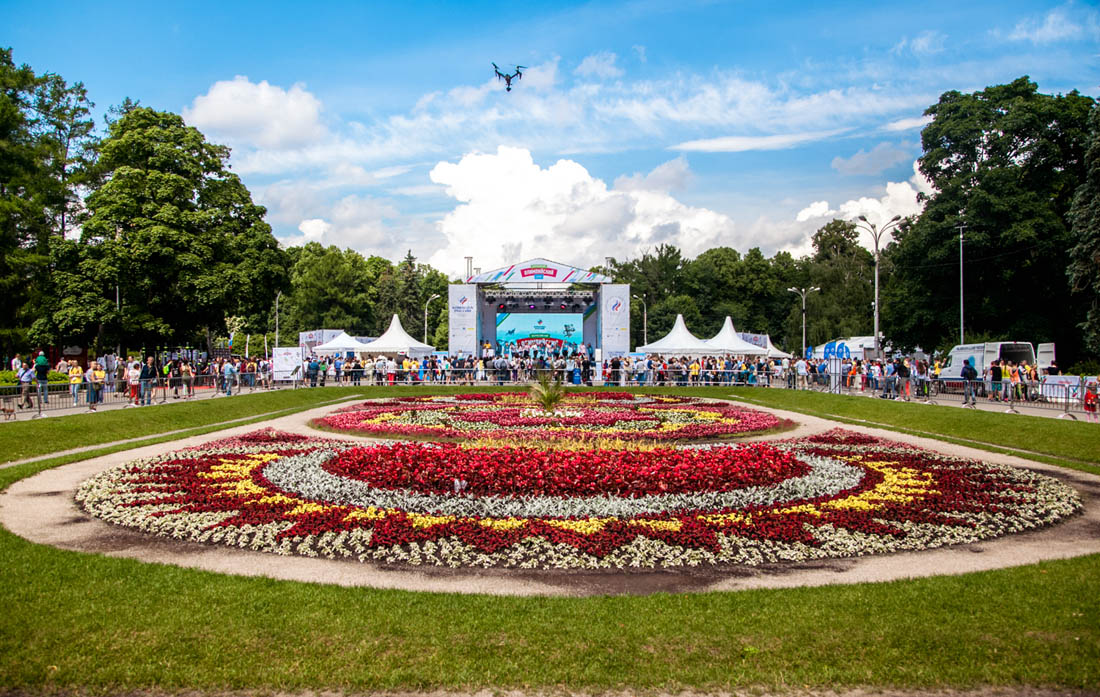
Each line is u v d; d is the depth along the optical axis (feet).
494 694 17.54
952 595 23.34
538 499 35.88
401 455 39.58
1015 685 17.78
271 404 99.35
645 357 162.20
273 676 18.04
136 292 133.59
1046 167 147.74
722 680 18.06
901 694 17.52
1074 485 43.27
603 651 19.44
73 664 18.48
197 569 25.91
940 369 140.15
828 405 100.83
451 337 163.53
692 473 38.17
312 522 31.99
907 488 39.96
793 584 25.39
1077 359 149.18
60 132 147.54
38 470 46.16
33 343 129.49
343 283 313.73
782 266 356.79
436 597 23.29
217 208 146.30
